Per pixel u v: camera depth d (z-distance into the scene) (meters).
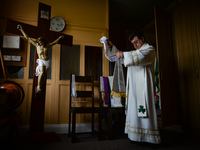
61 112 2.85
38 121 2.19
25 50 2.84
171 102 2.80
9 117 1.74
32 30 2.24
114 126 3.06
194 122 2.60
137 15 4.35
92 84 2.78
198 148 1.90
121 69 2.29
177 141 2.23
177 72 2.98
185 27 2.87
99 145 2.02
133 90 2.04
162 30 2.97
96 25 3.32
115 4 3.82
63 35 2.50
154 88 1.99
